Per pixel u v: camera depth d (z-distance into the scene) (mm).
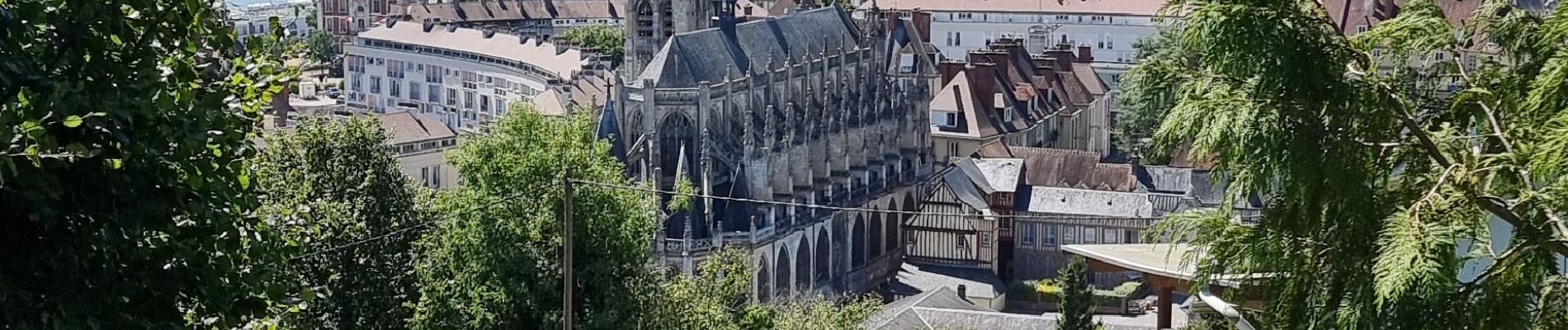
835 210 185875
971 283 187125
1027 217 169375
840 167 192500
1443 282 37594
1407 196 41969
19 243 31641
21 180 29391
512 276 81688
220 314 35531
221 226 34312
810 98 187375
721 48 190375
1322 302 42375
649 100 171250
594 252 82938
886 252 196250
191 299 35156
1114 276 176625
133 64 33719
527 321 82688
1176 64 43281
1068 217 184000
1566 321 41125
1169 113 42938
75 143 29797
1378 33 47000
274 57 39344
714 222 165125
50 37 32375
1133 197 194000
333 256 81812
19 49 30984
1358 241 41625
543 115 89875
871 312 129500
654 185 158875
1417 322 40344
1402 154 42562
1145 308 164500
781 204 166125
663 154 174625
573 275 82812
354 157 88188
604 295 83250
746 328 99312
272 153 87438
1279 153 40500
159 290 33500
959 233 192875
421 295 85500
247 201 36438
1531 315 41781
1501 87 45062
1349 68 42250
